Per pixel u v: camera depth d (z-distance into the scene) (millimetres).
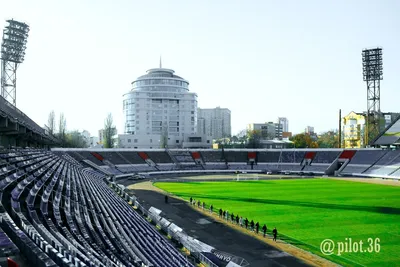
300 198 66438
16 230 14219
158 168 125938
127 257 22672
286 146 179500
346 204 59750
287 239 38625
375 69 126188
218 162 138000
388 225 44625
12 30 85812
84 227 26453
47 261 10695
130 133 192375
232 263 28047
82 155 115375
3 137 58406
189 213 52156
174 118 194250
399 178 100875
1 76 85562
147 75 199750
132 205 56156
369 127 138625
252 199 65250
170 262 26031
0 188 24844
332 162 124375
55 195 32500
